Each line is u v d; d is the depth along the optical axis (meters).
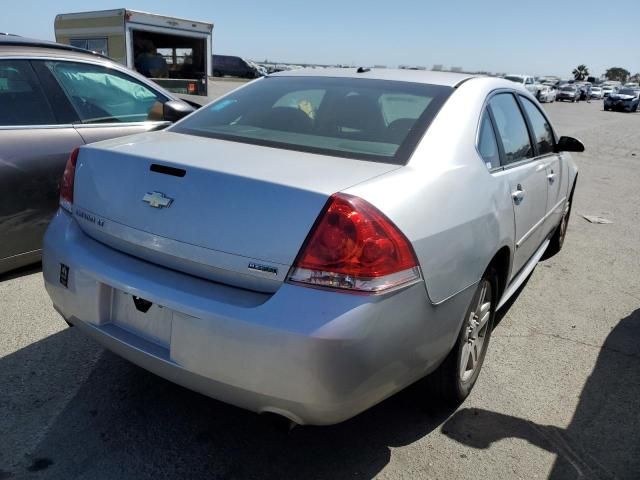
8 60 3.86
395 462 2.45
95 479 2.27
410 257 2.03
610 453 2.57
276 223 1.95
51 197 3.96
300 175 2.09
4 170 3.69
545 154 4.02
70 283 2.39
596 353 3.49
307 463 2.42
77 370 2.98
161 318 2.15
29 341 3.22
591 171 10.84
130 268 2.21
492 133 2.99
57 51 4.20
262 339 1.89
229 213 2.02
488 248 2.55
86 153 2.50
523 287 4.52
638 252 5.62
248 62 41.78
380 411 2.79
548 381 3.14
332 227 1.91
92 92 4.36
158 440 2.51
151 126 4.61
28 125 3.88
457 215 2.31
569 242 5.85
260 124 2.84
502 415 2.81
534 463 2.48
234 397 2.03
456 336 2.41
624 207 7.70
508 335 3.67
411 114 2.66
